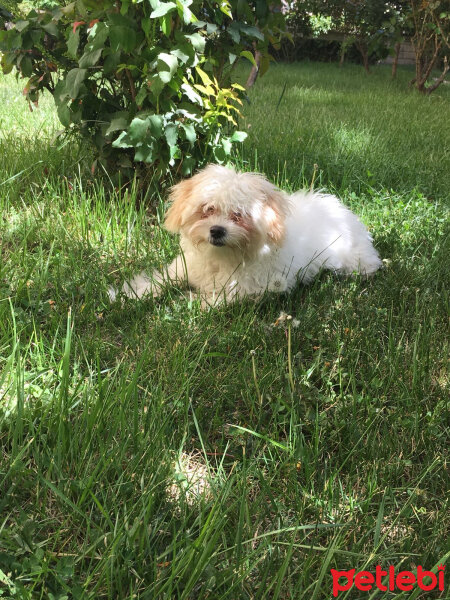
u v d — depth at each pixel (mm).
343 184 1137
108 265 802
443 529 443
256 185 704
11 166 1056
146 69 817
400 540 431
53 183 986
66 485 430
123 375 534
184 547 399
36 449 445
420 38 2676
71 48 816
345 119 1761
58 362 582
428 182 1212
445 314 732
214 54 947
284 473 478
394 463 496
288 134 1482
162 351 617
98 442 471
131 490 435
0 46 906
